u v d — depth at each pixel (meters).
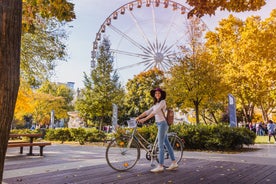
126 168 5.40
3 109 1.54
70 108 46.12
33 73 13.51
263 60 22.53
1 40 1.57
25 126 52.53
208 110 27.38
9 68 1.58
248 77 22.84
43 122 38.91
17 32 1.66
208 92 16.86
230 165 5.98
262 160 7.05
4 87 1.55
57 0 6.19
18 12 1.69
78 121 40.38
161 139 5.23
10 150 10.52
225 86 17.73
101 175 4.75
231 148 10.65
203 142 10.68
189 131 10.89
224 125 11.30
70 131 16.53
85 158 7.63
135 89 44.69
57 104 34.84
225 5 6.02
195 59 17.08
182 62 17.23
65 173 4.95
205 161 6.66
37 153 9.30
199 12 6.24
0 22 1.58
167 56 31.16
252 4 5.93
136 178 4.50
